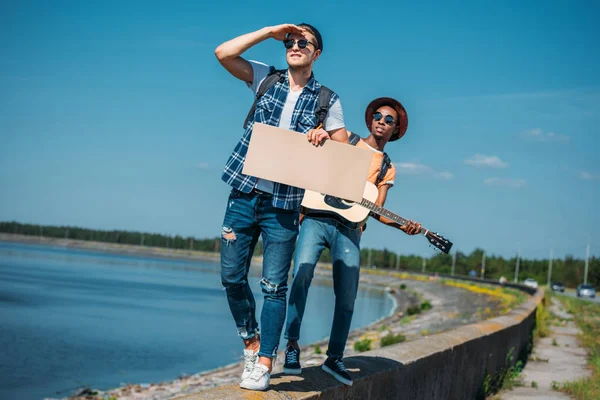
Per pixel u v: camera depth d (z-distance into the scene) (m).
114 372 20.70
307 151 3.86
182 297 61.09
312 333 34.59
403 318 43.22
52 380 18.78
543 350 14.15
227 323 39.44
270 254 3.95
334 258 4.86
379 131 5.24
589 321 22.77
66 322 33.88
